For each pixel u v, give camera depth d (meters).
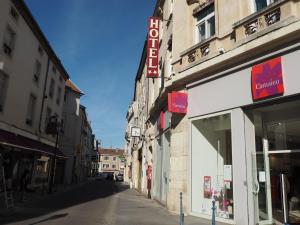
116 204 16.19
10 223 9.61
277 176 9.14
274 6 8.80
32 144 20.70
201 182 11.45
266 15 9.12
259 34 9.10
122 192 26.66
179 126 12.62
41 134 24.92
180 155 12.39
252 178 9.31
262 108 9.35
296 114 8.80
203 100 11.43
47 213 12.09
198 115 11.59
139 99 36.88
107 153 113.06
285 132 9.05
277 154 9.24
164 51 18.25
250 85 9.51
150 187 21.30
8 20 17.98
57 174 36.12
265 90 8.89
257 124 9.82
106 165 111.88
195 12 13.01
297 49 8.27
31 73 22.12
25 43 20.69
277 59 8.66
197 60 11.82
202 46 11.73
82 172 55.81
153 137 21.05
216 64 10.55
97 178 60.78
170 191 12.74
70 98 39.69
